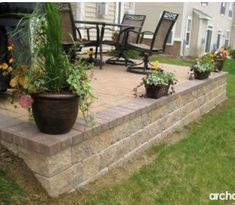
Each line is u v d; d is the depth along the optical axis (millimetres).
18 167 2486
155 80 3680
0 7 2895
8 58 2969
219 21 20469
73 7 9039
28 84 2357
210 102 5484
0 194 2289
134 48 5969
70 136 2463
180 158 3445
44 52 2383
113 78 5027
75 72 2479
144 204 2584
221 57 6250
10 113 2943
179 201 2691
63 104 2369
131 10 12203
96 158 2783
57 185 2445
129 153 3250
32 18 2383
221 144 3973
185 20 15461
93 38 8727
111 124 2875
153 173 3064
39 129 2516
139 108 3307
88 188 2676
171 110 4031
